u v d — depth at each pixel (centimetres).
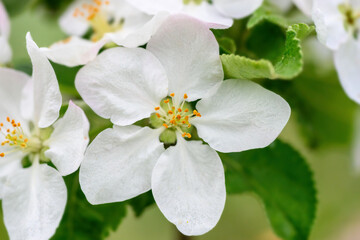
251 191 21
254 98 19
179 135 20
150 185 19
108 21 21
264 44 20
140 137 19
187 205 19
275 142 21
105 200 19
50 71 19
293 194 21
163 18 19
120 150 19
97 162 19
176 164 19
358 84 21
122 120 19
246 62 18
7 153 20
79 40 21
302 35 19
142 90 19
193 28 19
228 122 19
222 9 20
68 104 19
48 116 19
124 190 19
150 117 20
